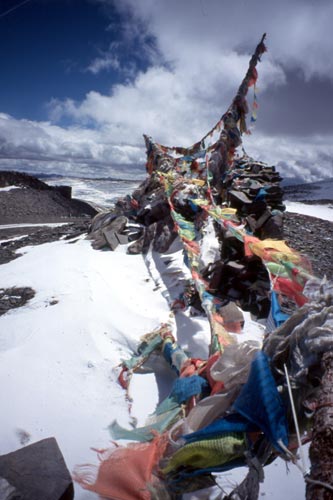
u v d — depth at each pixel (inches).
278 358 103.6
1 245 559.2
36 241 537.0
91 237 442.0
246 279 255.0
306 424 98.7
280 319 174.9
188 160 532.7
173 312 248.8
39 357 204.5
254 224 349.1
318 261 387.2
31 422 161.8
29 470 115.3
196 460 109.7
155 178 509.7
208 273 271.6
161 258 344.5
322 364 90.1
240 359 118.7
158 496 118.0
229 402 115.4
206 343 211.8
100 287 283.7
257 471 99.8
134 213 497.4
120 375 187.8
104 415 165.6
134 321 235.1
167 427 142.7
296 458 99.0
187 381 151.6
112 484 126.3
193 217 384.8
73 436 153.6
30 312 259.3
